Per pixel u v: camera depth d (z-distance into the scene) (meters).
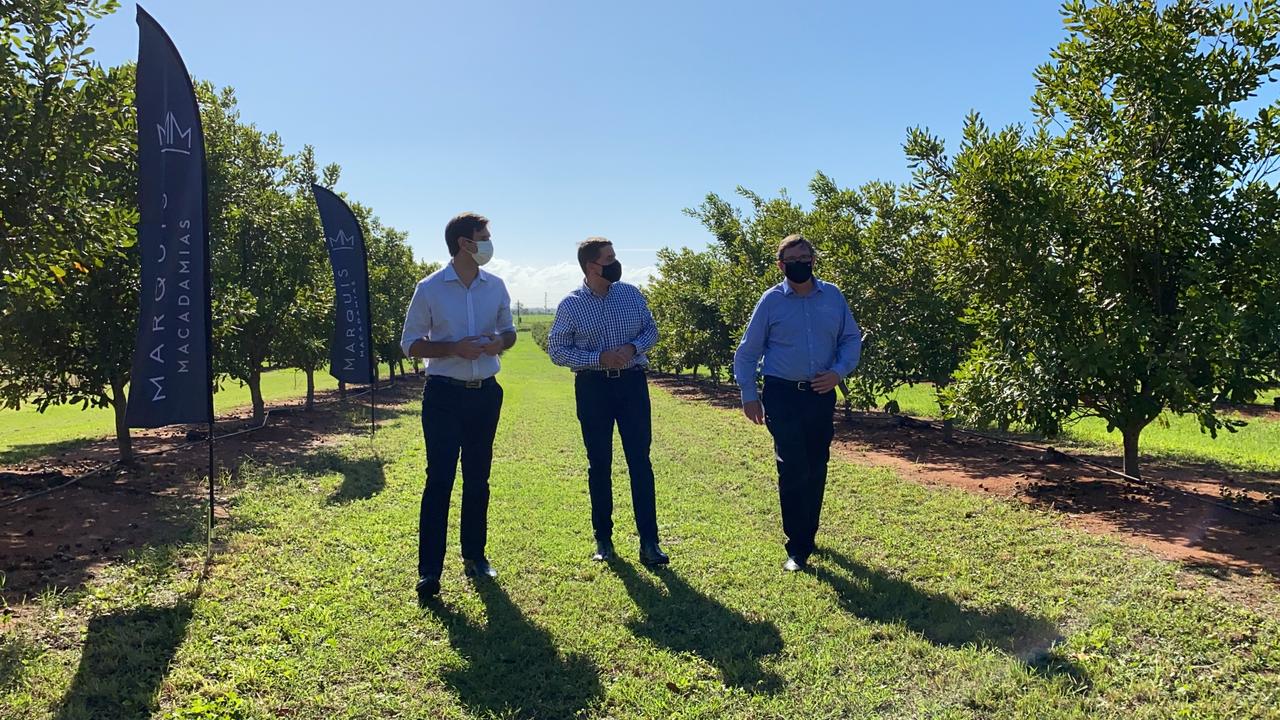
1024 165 6.67
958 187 6.83
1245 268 6.13
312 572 4.53
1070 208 6.46
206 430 12.09
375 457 9.12
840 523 5.74
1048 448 8.79
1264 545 4.86
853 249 11.84
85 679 3.08
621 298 4.91
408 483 7.40
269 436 11.23
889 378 10.91
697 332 22.39
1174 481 7.25
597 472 4.97
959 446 9.85
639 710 2.98
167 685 3.07
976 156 6.64
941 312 10.28
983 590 4.20
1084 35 6.68
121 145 6.52
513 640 3.58
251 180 12.91
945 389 7.36
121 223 6.68
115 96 6.55
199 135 4.51
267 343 12.77
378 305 22.34
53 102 5.99
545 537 5.44
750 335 4.77
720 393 21.80
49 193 5.86
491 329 4.39
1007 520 5.69
